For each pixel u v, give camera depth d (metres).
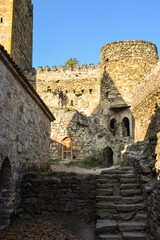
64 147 22.33
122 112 22.56
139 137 18.61
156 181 6.99
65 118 22.78
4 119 6.98
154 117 15.42
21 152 8.64
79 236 6.59
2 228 6.91
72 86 25.95
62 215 8.34
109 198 7.89
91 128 23.33
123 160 12.91
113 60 23.25
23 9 15.60
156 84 15.23
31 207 8.50
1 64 6.80
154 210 6.17
